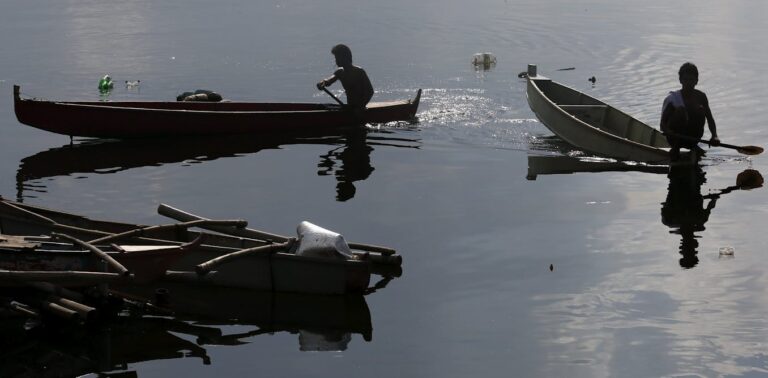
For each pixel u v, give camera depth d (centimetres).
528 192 1543
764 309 1070
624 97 2270
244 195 1536
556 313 1069
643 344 987
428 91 2383
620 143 1736
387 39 3200
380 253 1227
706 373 922
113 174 1669
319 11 3950
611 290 1130
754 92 2316
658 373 923
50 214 1297
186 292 1172
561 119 1845
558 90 2031
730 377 913
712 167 1692
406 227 1368
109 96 2308
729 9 3975
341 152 1828
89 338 1039
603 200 1496
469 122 2067
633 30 3366
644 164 1712
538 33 3309
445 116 2128
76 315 1020
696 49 2933
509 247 1284
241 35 3291
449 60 2803
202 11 3959
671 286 1141
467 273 1195
